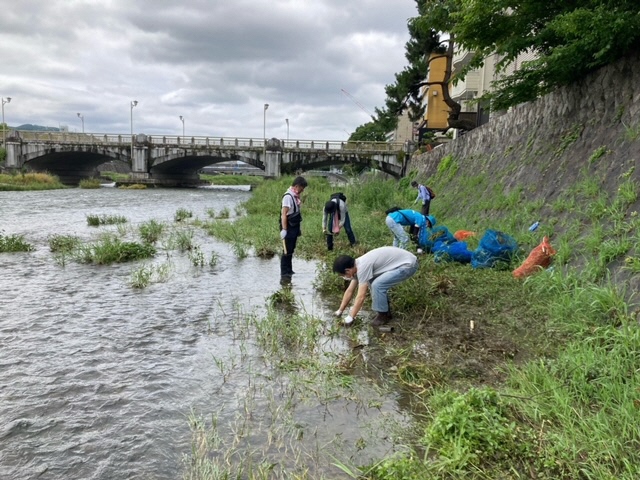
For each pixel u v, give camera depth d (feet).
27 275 25.58
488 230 25.08
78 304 19.98
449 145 61.31
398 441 10.07
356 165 139.44
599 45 24.68
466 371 13.17
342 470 9.07
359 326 17.10
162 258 31.17
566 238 21.86
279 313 18.81
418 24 38.70
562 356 12.70
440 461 9.05
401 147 133.59
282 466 9.11
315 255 31.32
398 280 16.88
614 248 17.92
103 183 178.40
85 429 10.36
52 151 158.40
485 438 9.43
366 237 34.30
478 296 19.10
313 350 14.98
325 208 30.99
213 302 20.53
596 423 9.64
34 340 15.64
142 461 9.27
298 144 141.49
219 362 13.93
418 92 138.51
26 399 11.62
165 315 18.60
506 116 42.39
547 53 30.25
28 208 70.18
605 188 23.11
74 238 37.29
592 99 28.71
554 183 28.37
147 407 11.35
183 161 163.63
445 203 45.68
